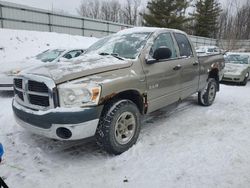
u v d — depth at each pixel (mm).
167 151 3551
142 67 3791
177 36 4926
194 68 5191
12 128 4375
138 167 3129
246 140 3971
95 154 3484
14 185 2730
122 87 3355
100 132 3277
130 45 4137
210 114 5465
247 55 11695
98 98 3070
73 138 3039
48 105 3070
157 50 3918
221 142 3875
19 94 3498
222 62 6691
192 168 3094
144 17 35531
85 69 3221
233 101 6906
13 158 3316
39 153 3459
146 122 4855
